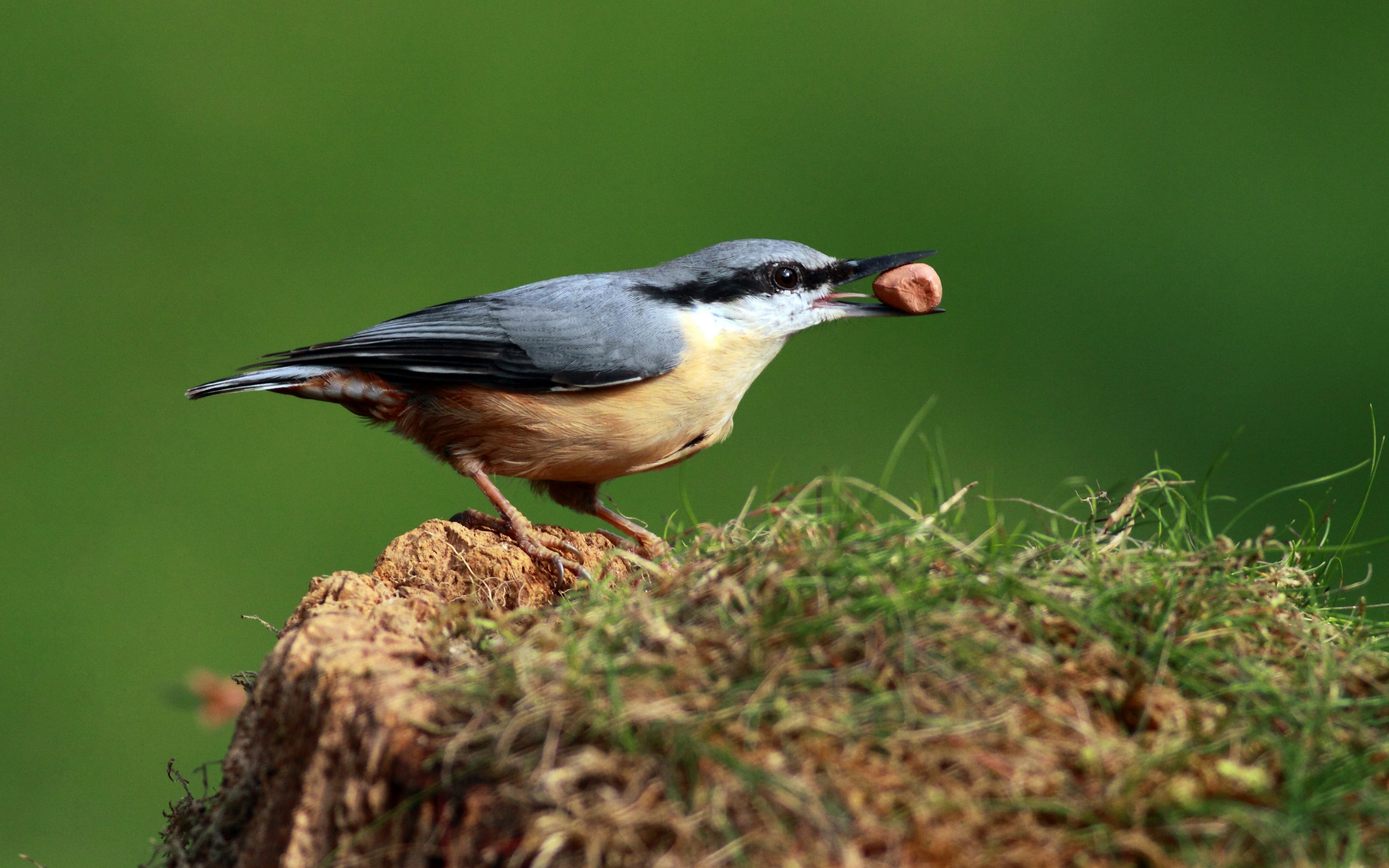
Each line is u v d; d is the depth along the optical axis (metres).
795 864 3.07
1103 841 3.15
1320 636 3.85
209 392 3.94
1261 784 3.31
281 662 3.85
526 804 3.33
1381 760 3.53
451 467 3.95
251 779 3.85
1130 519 3.87
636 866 3.14
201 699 3.87
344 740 3.78
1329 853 3.15
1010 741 3.43
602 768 3.29
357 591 3.88
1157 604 3.85
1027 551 3.86
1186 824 3.18
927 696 3.55
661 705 3.43
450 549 3.89
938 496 3.87
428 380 3.94
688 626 3.84
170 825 3.86
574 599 3.87
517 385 3.94
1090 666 3.79
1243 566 3.86
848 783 3.25
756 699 3.47
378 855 3.56
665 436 3.94
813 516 3.86
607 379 3.93
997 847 3.16
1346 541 3.87
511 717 3.56
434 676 3.85
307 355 3.94
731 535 3.87
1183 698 3.72
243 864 3.85
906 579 3.84
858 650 3.71
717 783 3.21
